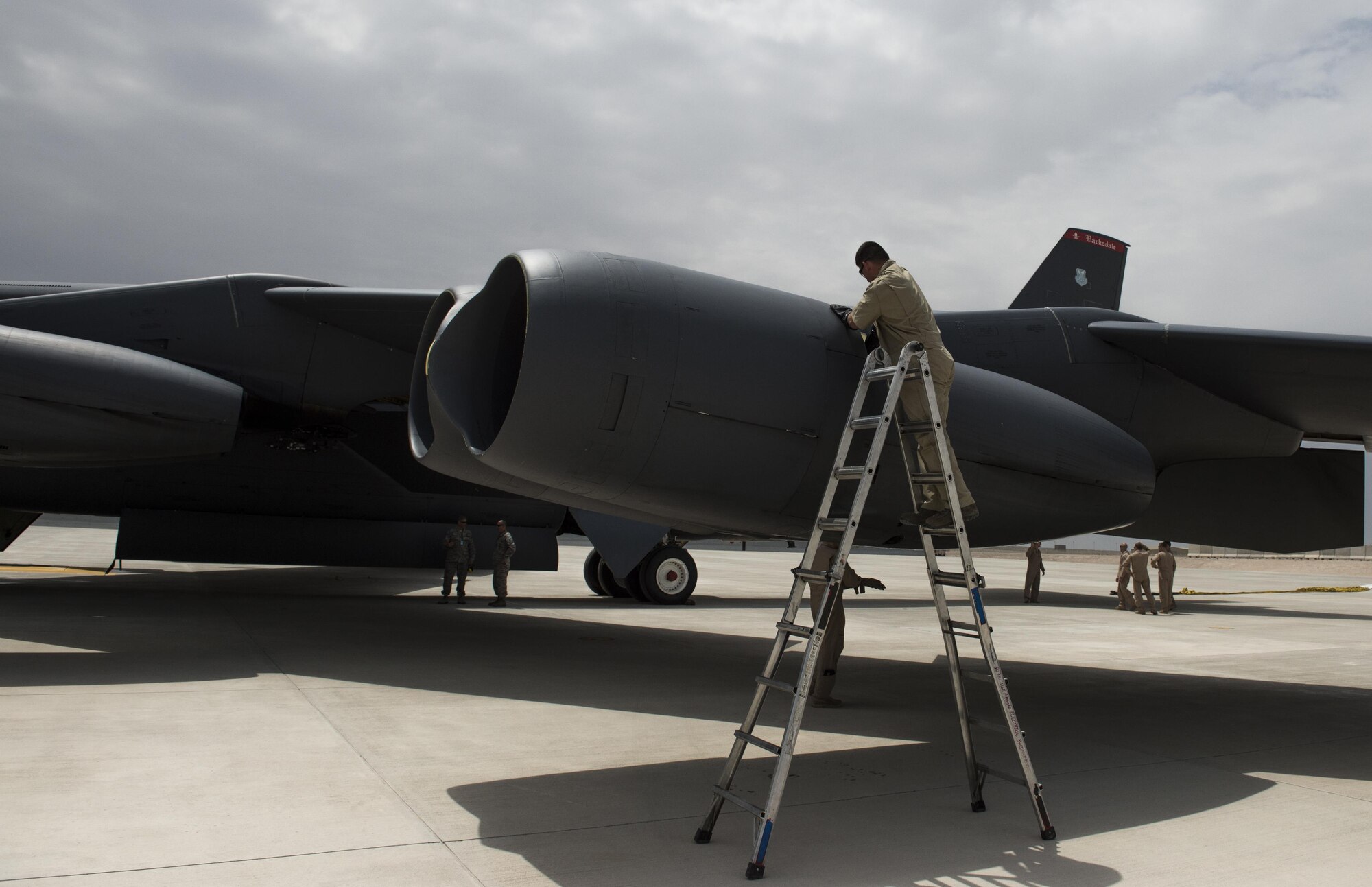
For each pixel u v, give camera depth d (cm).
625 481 474
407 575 1900
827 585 337
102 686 586
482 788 398
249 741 466
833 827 363
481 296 502
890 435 501
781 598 1719
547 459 461
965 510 418
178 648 751
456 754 456
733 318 474
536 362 436
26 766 406
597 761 454
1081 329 680
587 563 1573
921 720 587
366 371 915
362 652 770
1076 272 1195
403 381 930
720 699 634
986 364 654
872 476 354
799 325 492
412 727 511
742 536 652
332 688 614
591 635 980
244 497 1182
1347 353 571
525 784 406
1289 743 552
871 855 333
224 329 874
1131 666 899
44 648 723
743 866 316
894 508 519
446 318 521
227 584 1464
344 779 404
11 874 285
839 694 678
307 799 373
